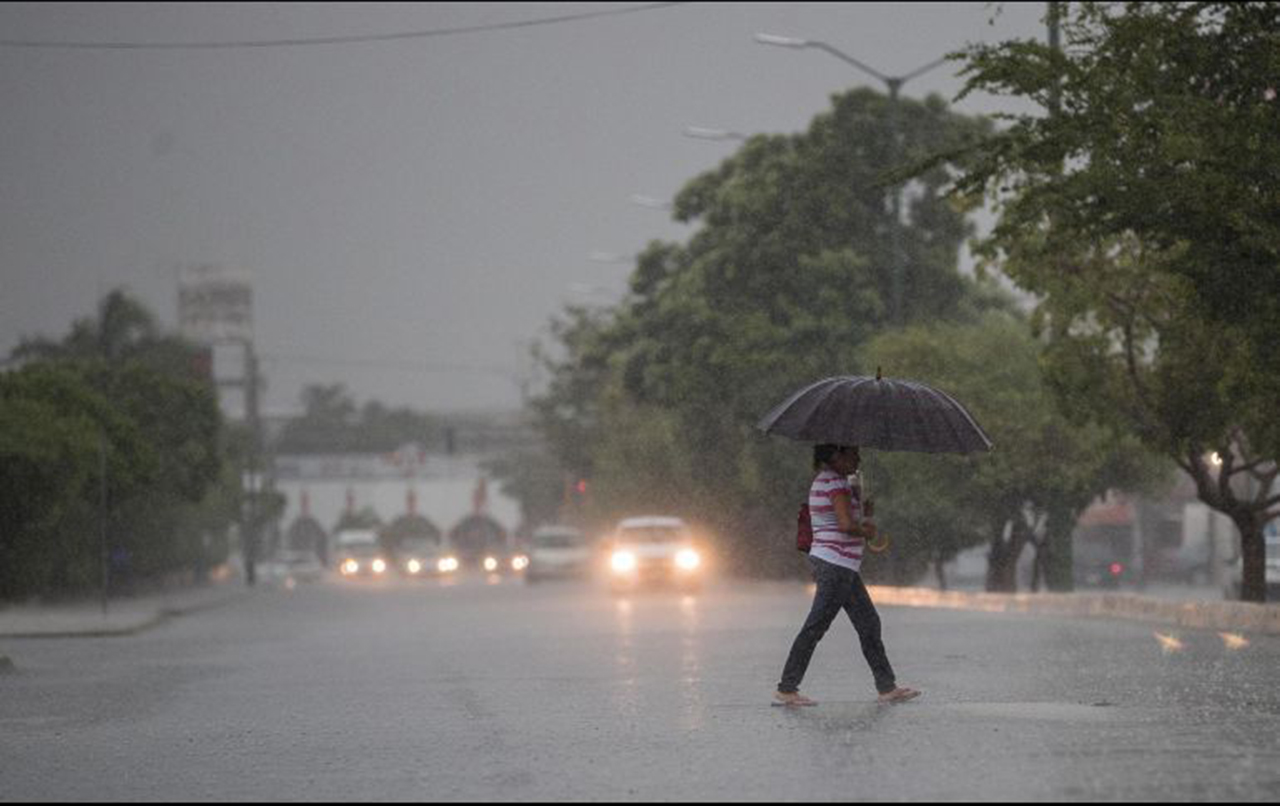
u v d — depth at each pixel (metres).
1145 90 60.31
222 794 29.09
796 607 106.12
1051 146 61.72
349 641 82.50
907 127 165.38
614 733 36.53
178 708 46.47
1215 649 59.88
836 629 75.56
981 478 111.12
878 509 125.19
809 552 40.50
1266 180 57.94
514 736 36.66
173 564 197.88
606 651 65.94
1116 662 54.09
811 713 38.72
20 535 127.62
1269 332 59.50
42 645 87.12
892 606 106.94
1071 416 83.38
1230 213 56.78
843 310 160.62
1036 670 51.22
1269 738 33.28
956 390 112.75
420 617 111.00
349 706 45.53
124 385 178.12
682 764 31.14
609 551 151.25
